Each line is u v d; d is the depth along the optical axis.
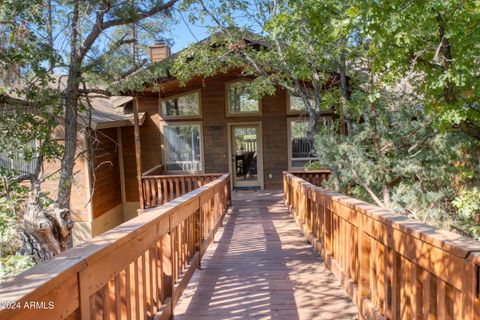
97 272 1.66
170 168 11.88
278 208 8.93
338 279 3.67
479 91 4.07
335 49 5.89
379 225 2.42
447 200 5.89
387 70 4.71
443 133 4.88
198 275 4.05
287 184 8.69
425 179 5.84
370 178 5.66
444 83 4.05
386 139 5.75
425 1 3.56
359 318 2.88
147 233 2.39
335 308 3.16
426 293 1.84
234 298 3.39
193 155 11.83
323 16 5.21
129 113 11.81
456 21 3.69
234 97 11.65
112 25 6.96
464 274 1.48
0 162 9.12
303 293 3.49
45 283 1.24
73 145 6.97
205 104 11.68
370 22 3.71
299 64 7.13
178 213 3.25
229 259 4.67
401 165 5.62
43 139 7.31
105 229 10.76
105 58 6.98
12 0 5.81
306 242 5.52
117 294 1.90
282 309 3.14
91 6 6.57
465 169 5.71
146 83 8.45
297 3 5.22
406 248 2.01
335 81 7.46
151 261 2.51
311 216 5.30
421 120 5.75
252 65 8.42
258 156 11.79
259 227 6.77
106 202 10.88
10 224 4.72
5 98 6.62
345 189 6.43
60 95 6.90
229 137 11.70
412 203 5.44
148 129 11.84
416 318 1.95
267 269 4.24
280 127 11.61
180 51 8.45
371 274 2.66
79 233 9.91
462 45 3.76
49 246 4.42
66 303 1.39
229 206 9.08
